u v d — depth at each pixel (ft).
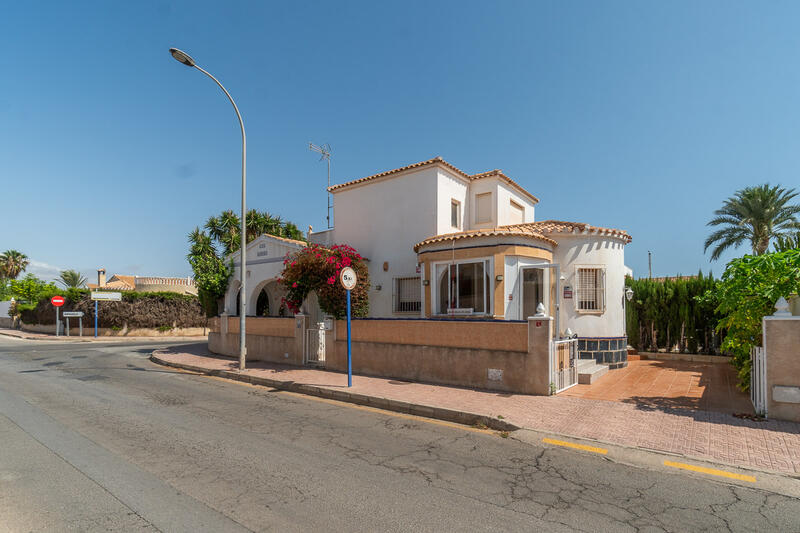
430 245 41.19
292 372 38.75
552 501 13.83
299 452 18.44
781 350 21.59
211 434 21.09
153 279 129.08
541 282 39.32
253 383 36.63
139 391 32.65
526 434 20.94
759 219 76.74
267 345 46.93
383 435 21.26
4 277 174.70
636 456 17.87
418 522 12.30
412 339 33.99
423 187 48.16
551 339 28.40
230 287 57.93
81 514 12.63
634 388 30.35
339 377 35.68
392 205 50.62
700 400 26.43
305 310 43.75
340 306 38.40
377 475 15.88
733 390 29.30
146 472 15.98
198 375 41.16
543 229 41.37
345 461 17.38
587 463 17.31
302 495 14.06
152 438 20.34
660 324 47.14
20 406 27.20
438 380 32.37
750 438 19.21
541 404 25.72
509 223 54.29
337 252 39.60
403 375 34.32
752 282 24.32
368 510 13.03
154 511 12.84
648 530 12.03
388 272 50.31
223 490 14.42
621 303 41.63
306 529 11.84
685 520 12.64
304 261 39.88
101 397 30.19
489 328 30.17
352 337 37.96
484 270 37.63
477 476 15.90
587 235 40.81
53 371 43.42
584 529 12.03
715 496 14.26
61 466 16.55
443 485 15.02
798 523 12.49
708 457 17.28
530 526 12.16
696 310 45.21
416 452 18.63
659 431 20.56
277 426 22.77
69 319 94.12
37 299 115.03
